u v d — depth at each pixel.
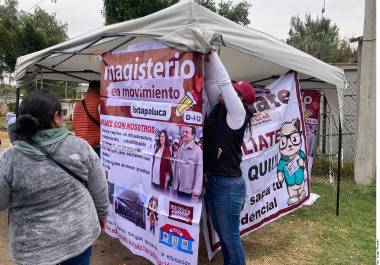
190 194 3.22
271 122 4.14
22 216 2.16
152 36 3.57
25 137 2.18
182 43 3.13
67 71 7.30
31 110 2.19
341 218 5.71
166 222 3.45
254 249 4.58
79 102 5.13
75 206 2.23
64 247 2.18
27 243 2.14
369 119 7.66
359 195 7.02
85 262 2.35
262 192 4.10
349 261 4.27
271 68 6.05
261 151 4.04
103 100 4.27
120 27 4.02
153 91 3.55
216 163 3.16
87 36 4.53
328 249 4.59
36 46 27.33
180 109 3.28
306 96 6.35
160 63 3.46
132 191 3.86
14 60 27.22
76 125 5.06
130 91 3.83
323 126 8.66
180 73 3.26
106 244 4.66
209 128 3.20
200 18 3.60
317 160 8.73
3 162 2.14
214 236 3.70
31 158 2.14
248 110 3.21
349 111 9.45
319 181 8.17
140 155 3.73
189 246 3.24
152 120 3.57
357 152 7.82
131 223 3.88
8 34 27.08
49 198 2.16
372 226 5.39
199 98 3.12
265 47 4.19
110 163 4.18
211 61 3.05
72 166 2.21
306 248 4.62
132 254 4.38
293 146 4.39
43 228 2.14
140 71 3.68
